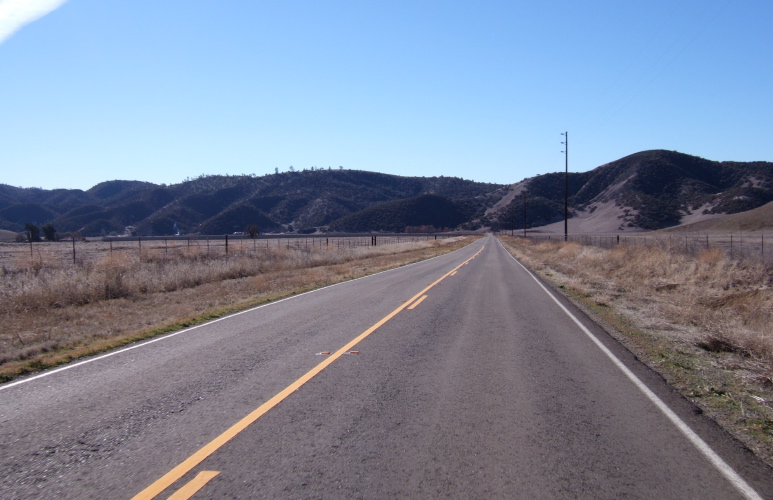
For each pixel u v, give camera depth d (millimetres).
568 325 11430
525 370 7609
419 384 6863
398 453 4688
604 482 4168
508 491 4008
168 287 20328
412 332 10500
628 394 6492
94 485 4152
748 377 7254
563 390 6633
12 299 15641
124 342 9906
